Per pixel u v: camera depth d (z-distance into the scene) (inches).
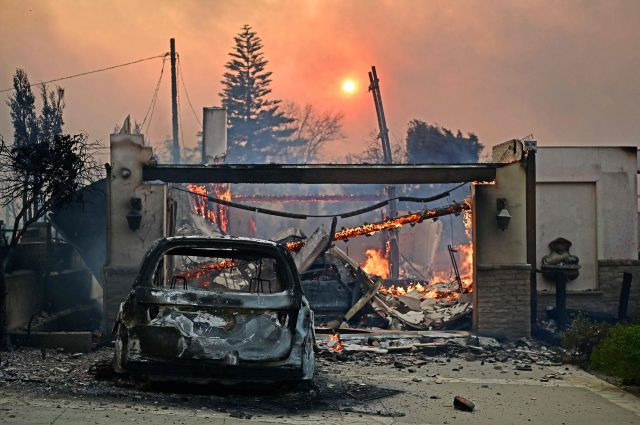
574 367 566.6
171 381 378.6
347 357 585.3
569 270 734.5
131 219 665.0
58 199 594.9
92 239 770.2
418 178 695.1
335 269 796.0
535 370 549.3
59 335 567.5
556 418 379.6
